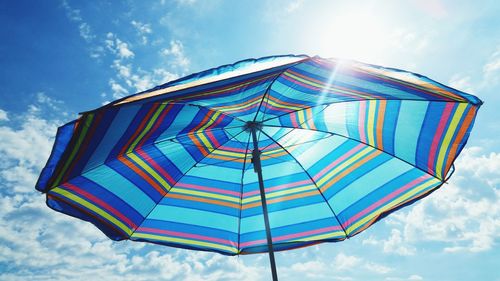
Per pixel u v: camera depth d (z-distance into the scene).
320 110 2.37
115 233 2.38
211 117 2.33
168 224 2.65
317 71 1.63
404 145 2.29
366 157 2.57
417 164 2.33
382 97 1.95
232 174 2.84
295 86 1.90
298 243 2.79
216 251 2.72
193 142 2.58
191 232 2.70
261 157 2.85
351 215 2.68
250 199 2.85
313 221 2.76
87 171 2.04
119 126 1.74
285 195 2.83
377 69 1.56
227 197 2.82
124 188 2.38
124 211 2.40
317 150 2.71
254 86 1.71
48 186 1.74
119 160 2.24
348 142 2.63
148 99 1.35
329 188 2.74
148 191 2.54
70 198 2.10
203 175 2.79
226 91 1.66
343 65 1.52
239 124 2.54
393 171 2.49
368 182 2.59
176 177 2.71
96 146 1.77
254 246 2.79
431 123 2.04
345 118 2.38
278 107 2.29
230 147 2.76
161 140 2.36
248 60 1.89
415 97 1.83
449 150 2.07
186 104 1.99
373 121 2.27
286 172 2.84
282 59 1.80
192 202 2.74
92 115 1.41
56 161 1.57
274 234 2.80
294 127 2.62
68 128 1.46
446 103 1.89
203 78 1.68
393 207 2.52
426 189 2.38
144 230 2.57
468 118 1.89
